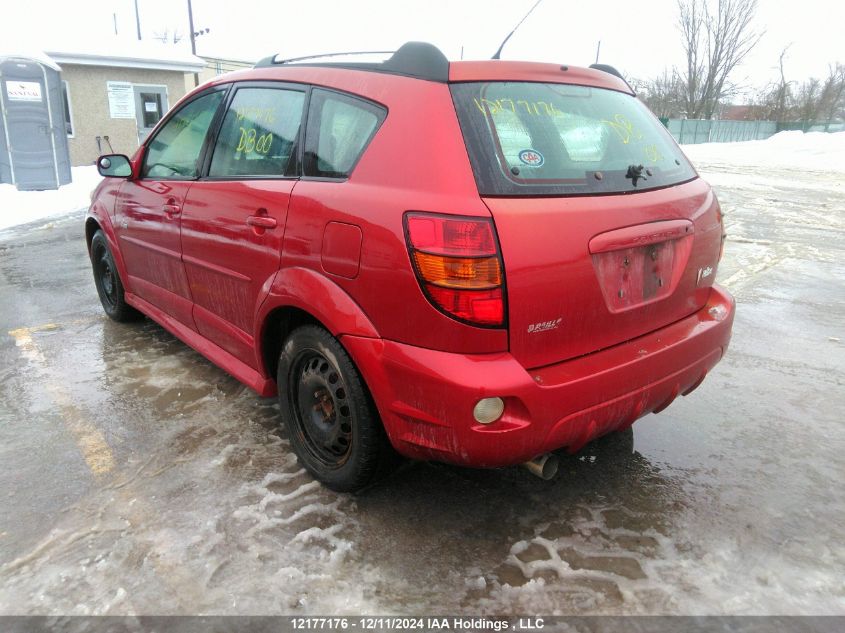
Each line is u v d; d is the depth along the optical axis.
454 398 2.05
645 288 2.44
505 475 2.87
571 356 2.26
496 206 2.06
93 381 3.79
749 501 2.72
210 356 3.40
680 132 40.41
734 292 5.93
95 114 15.43
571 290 2.17
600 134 2.55
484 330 2.04
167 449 3.04
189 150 3.49
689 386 2.73
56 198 11.79
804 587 2.23
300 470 2.87
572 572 2.28
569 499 2.71
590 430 2.28
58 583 2.19
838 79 52.88
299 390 2.73
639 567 2.31
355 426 2.44
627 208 2.34
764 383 3.93
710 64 47.59
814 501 2.73
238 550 2.35
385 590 2.18
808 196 13.12
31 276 6.27
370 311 2.25
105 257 4.68
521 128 2.30
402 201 2.15
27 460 2.94
